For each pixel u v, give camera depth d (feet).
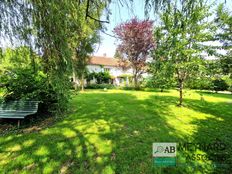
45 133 17.62
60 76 9.80
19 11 8.94
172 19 8.82
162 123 21.47
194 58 27.96
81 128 19.07
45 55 9.60
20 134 17.48
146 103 34.96
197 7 8.04
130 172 11.34
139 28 60.13
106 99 39.55
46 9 8.70
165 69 28.37
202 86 31.68
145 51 65.26
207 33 26.35
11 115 19.90
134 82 73.26
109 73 108.37
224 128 20.03
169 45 13.05
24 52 9.86
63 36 9.23
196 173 11.46
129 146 14.82
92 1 9.28
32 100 22.38
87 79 93.66
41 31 9.10
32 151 13.83
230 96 51.21
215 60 27.32
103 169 11.57
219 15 25.44
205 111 29.04
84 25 9.76
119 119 22.71
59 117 23.18
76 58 10.84
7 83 21.80
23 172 11.21
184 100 39.73
